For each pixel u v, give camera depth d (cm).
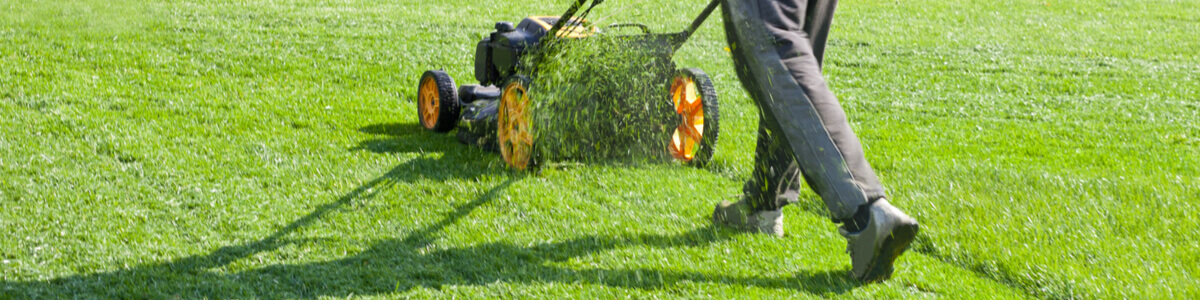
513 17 1738
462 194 647
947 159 805
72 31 1341
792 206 631
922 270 505
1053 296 479
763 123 517
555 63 696
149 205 602
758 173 545
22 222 553
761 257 527
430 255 527
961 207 623
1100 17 2008
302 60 1233
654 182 687
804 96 423
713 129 721
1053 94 1204
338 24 1556
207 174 679
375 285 480
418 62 1264
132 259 506
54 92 941
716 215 589
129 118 858
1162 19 1992
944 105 1102
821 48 489
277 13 1638
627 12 1655
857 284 481
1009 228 575
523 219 595
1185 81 1323
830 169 420
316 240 550
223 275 489
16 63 1084
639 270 500
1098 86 1267
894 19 1894
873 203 425
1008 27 1842
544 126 675
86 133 784
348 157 747
